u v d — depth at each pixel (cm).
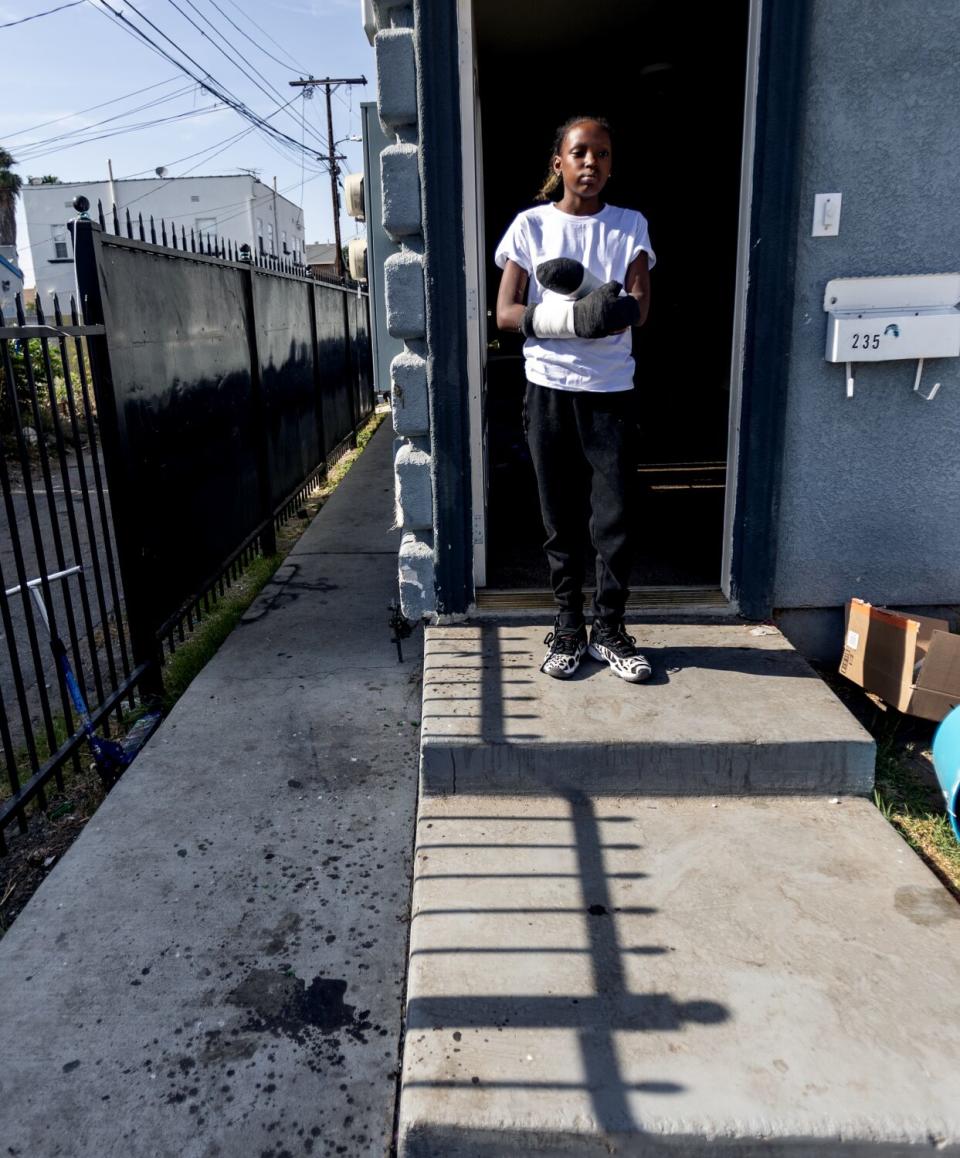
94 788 339
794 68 307
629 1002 206
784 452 345
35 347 916
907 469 348
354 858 277
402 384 343
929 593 361
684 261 635
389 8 318
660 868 253
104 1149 187
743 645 340
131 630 395
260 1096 198
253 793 313
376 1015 219
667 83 585
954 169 323
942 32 312
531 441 297
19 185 3253
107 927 249
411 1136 178
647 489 595
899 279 329
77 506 809
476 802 285
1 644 493
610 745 279
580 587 318
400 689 390
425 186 318
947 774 271
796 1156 176
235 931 247
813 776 283
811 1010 203
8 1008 222
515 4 463
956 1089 183
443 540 353
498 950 223
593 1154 177
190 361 470
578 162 271
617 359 282
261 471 620
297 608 493
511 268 284
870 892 243
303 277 791
